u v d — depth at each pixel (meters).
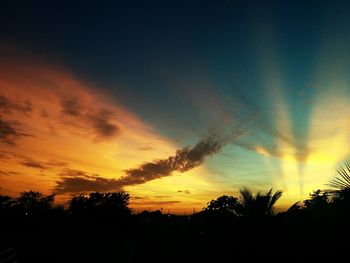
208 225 23.44
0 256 15.48
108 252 21.98
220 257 17.22
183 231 31.67
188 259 18.84
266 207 15.44
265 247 14.68
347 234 9.65
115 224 36.09
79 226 34.81
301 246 12.62
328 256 10.47
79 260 18.88
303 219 13.42
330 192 8.55
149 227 38.66
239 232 15.99
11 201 31.41
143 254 21.34
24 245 21.22
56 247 22.27
